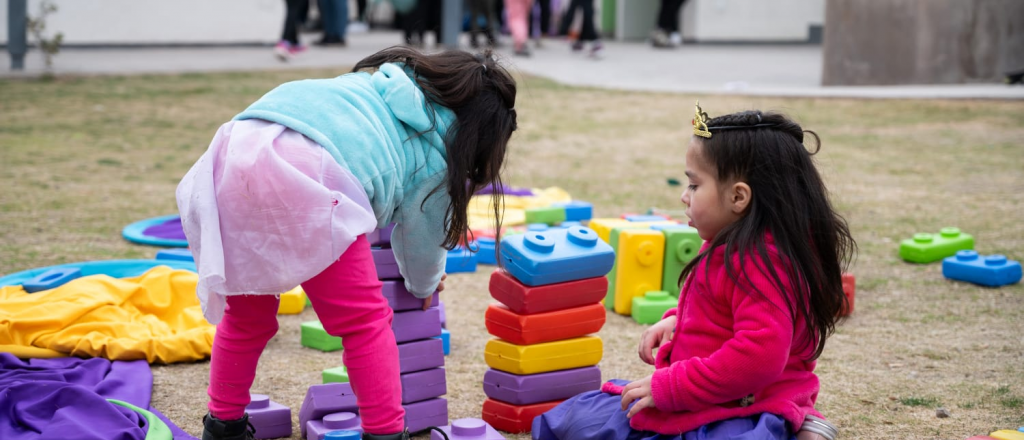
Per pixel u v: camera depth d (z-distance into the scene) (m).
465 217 2.37
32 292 3.64
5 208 5.52
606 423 2.42
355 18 21.06
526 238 2.70
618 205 6.07
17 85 10.54
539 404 2.73
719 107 10.27
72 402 2.55
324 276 2.24
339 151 2.21
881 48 11.16
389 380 2.30
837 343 3.61
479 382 3.19
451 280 4.59
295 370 3.28
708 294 2.36
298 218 2.14
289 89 2.31
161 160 7.21
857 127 9.02
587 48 16.31
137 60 13.00
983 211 5.86
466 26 16.61
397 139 2.32
